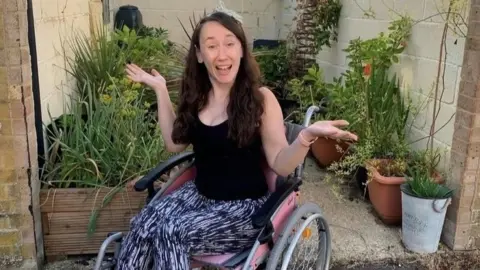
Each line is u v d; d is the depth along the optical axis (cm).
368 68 371
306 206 229
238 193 222
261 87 224
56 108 366
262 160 231
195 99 227
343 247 299
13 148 257
